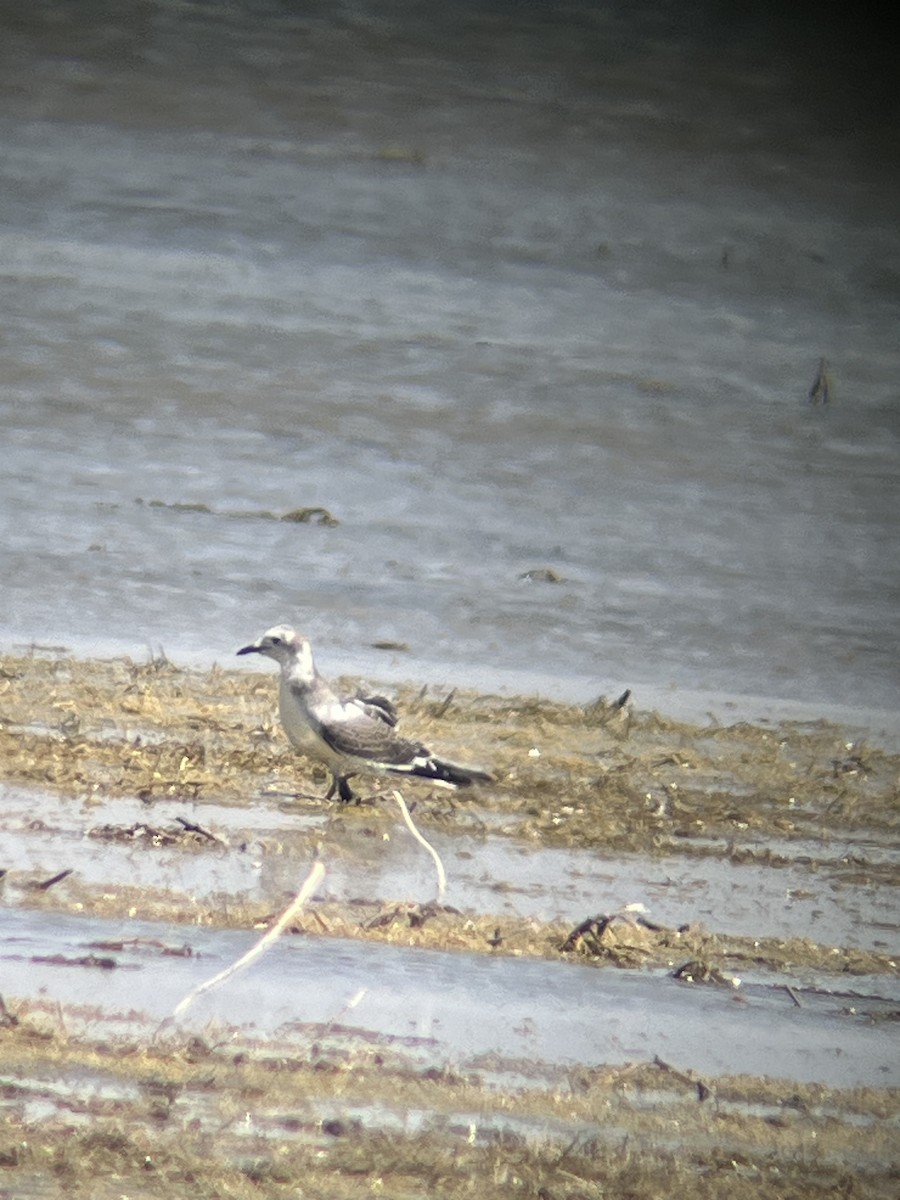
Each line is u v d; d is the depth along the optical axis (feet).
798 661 61.05
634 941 32.91
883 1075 28.45
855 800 45.06
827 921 35.78
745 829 41.29
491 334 107.24
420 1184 23.35
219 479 75.46
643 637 61.00
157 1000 27.35
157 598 57.06
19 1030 25.90
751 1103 26.99
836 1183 24.89
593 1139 25.12
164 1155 23.18
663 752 47.26
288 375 94.32
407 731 45.14
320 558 64.69
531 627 59.98
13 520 64.59
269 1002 27.76
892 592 72.02
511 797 40.98
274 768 40.73
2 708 42.42
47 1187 22.21
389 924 31.86
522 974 30.37
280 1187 22.79
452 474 80.94
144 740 41.32
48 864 32.55
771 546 76.54
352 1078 25.80
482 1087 26.18
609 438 91.09
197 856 34.04
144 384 89.61
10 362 90.22
